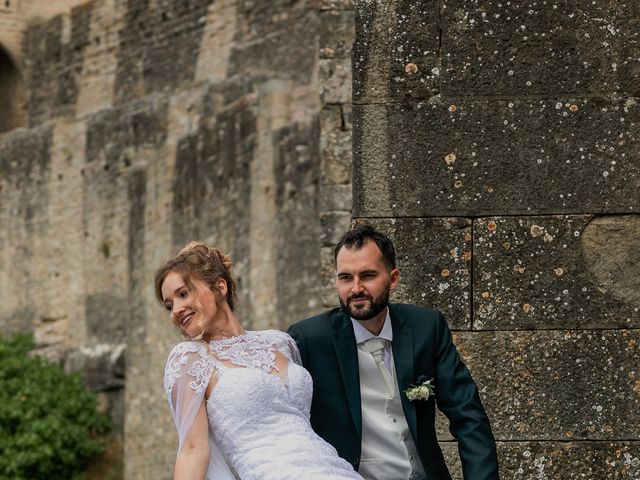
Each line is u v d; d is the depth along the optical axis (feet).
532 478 32.81
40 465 117.80
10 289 157.79
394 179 33.58
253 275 110.32
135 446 125.29
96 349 135.64
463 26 33.60
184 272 27.50
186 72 159.43
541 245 33.19
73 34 175.94
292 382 27.35
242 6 151.23
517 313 33.14
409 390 28.99
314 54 141.49
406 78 33.68
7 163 158.81
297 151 106.32
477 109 33.45
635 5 33.37
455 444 33.14
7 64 183.11
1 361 127.95
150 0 165.37
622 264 33.06
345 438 29.01
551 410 32.94
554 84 33.40
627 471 32.71
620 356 32.94
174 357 27.02
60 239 151.23
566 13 33.45
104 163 145.28
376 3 33.86
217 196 116.26
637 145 33.19
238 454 26.55
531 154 33.35
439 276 33.35
